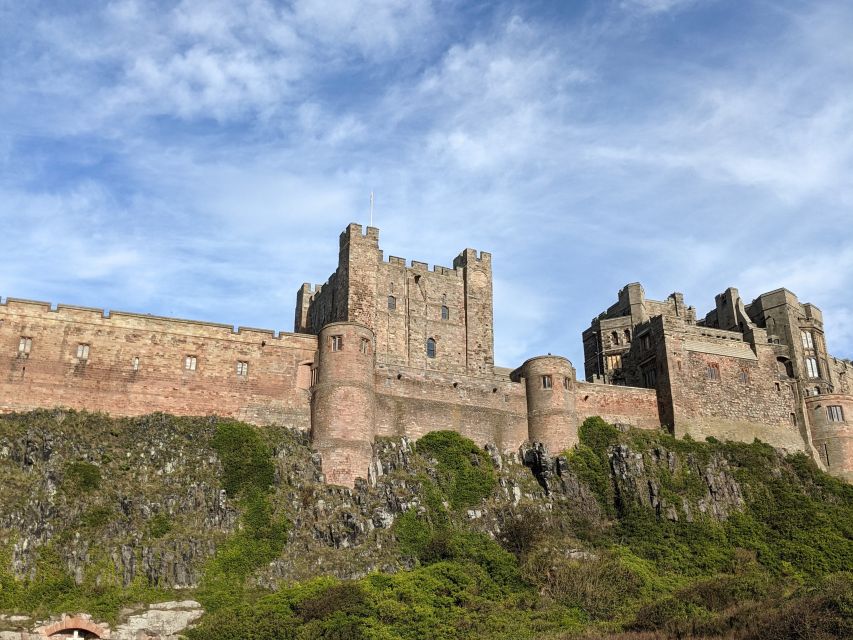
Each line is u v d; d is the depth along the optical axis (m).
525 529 83.50
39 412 83.19
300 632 64.75
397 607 68.81
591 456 96.50
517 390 100.94
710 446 103.25
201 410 88.88
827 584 71.88
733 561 87.75
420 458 90.62
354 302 105.44
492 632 68.62
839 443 108.62
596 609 74.94
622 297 128.88
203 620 68.12
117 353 88.25
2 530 70.31
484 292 115.81
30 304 87.00
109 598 68.44
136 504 76.00
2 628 64.19
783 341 119.69
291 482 82.94
